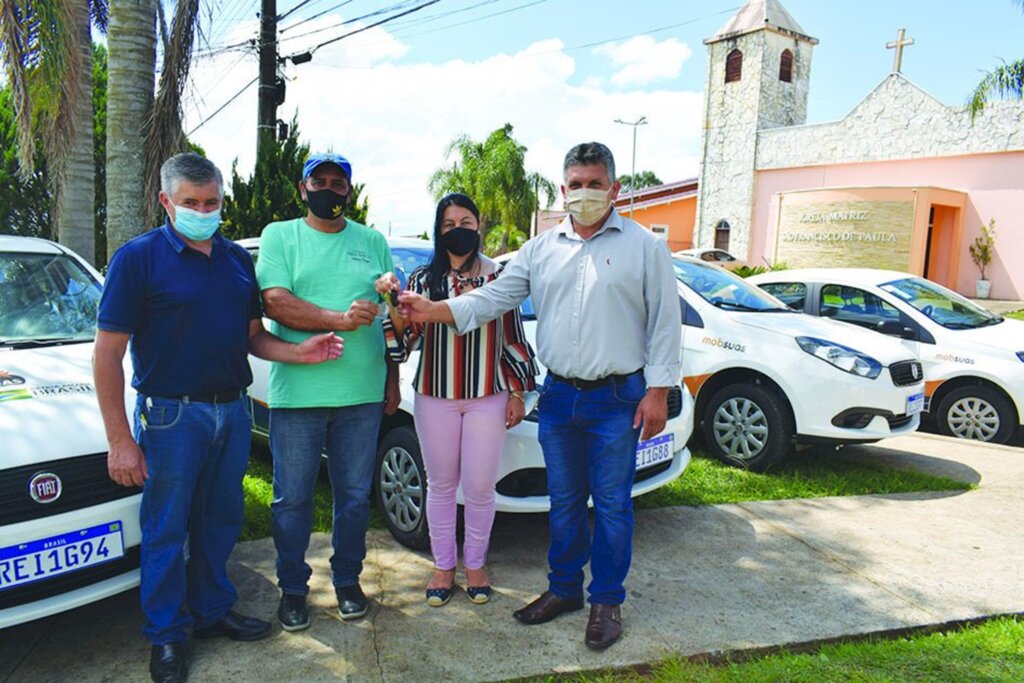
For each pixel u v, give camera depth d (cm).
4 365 323
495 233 2623
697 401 552
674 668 277
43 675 272
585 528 318
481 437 316
